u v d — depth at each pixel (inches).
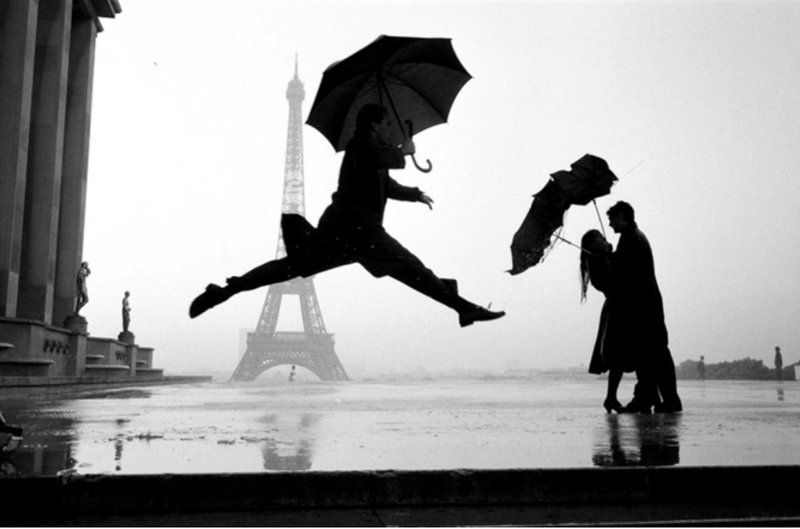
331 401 701.3
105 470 220.2
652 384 494.3
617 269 486.6
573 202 460.8
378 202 305.6
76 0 2052.2
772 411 506.3
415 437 318.3
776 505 222.8
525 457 247.9
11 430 276.4
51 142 1737.2
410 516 205.0
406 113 334.0
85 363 1755.7
